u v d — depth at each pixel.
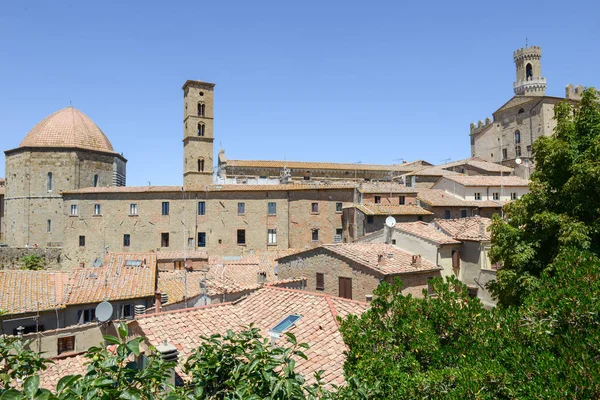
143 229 65.69
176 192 66.12
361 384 9.38
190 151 83.31
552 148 23.94
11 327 28.20
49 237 76.00
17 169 77.81
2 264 69.94
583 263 12.27
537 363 9.04
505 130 110.31
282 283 33.03
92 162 80.12
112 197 66.19
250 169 88.62
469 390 9.02
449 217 65.12
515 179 75.31
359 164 100.00
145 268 36.91
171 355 12.98
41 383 18.03
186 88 85.00
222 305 20.67
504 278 24.06
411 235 37.88
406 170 97.50
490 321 11.97
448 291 13.32
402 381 9.90
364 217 58.41
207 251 65.62
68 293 31.12
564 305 10.45
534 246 23.88
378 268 29.98
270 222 67.19
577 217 21.97
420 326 11.95
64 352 25.95
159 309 29.66
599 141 21.59
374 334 12.16
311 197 67.06
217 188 66.69
